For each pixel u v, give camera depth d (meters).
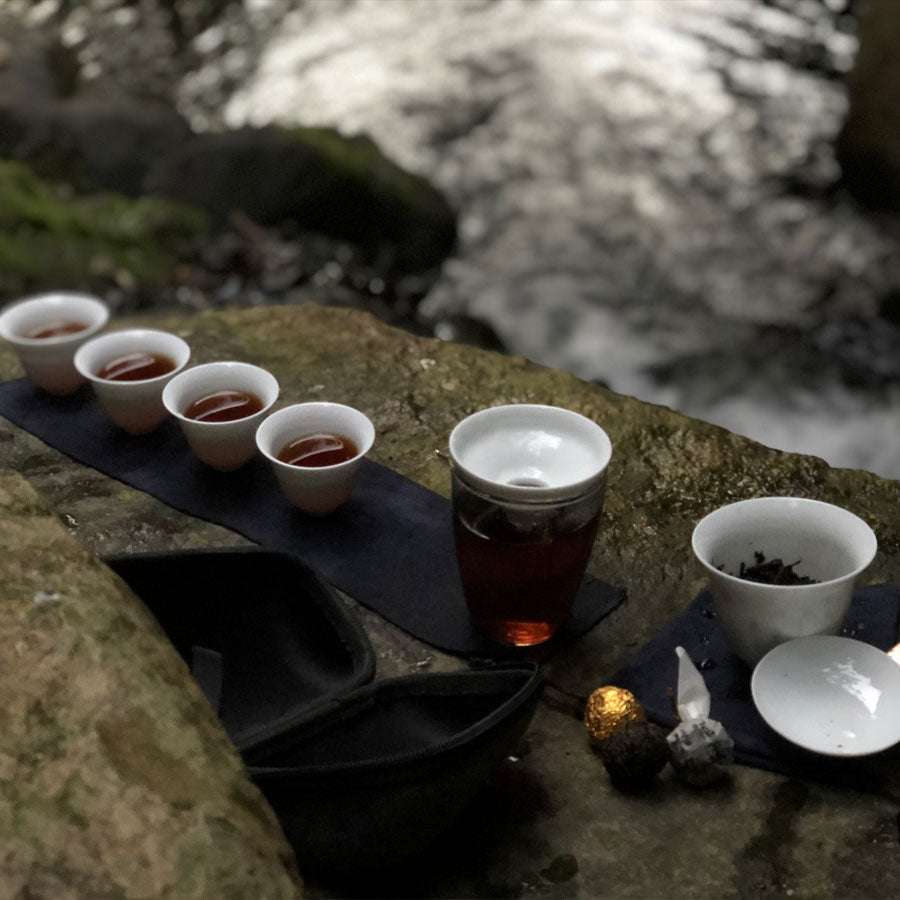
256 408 0.83
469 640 0.71
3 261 1.95
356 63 2.97
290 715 0.61
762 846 0.61
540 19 3.14
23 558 0.60
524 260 2.27
